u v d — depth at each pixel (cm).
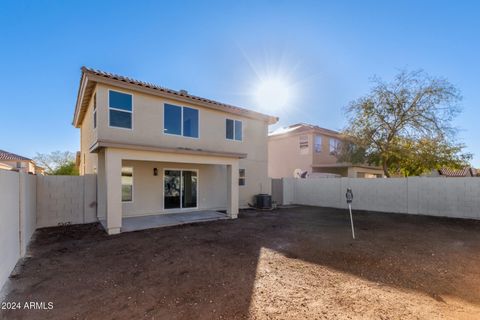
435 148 1461
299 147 2216
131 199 1131
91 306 379
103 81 962
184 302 393
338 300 400
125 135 1032
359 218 1188
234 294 422
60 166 2642
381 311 364
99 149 957
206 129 1317
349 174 2086
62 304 385
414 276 504
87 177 1051
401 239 790
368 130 1568
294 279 487
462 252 655
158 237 808
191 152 1048
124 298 406
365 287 450
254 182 1586
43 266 550
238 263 575
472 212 1118
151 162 1191
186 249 679
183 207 1291
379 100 1533
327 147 2261
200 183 1356
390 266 559
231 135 1450
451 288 448
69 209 1010
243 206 1530
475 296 417
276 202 1727
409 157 1506
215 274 511
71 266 551
